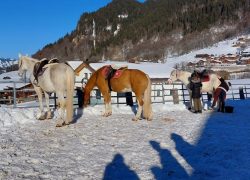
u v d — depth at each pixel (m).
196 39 180.50
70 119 11.57
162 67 51.41
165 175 6.93
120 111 15.83
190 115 15.27
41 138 9.97
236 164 7.57
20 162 7.58
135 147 9.11
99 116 14.39
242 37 167.75
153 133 10.94
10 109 14.01
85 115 14.57
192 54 158.50
